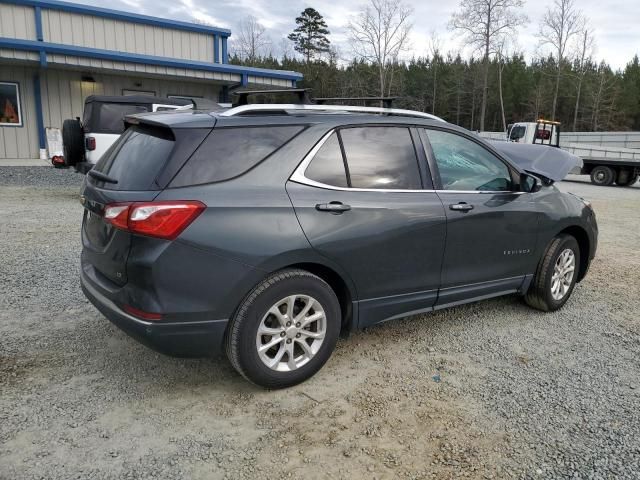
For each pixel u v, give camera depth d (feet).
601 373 11.59
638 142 75.41
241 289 9.50
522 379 11.19
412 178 11.87
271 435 8.92
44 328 12.87
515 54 250.98
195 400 9.96
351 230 10.61
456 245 12.40
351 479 7.88
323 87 196.13
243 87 58.44
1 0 48.62
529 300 15.34
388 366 11.62
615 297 17.16
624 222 33.42
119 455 8.25
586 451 8.70
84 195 10.69
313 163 10.50
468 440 8.93
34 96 50.60
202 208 9.08
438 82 225.76
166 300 8.94
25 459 8.04
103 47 54.24
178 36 58.39
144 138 10.22
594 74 212.84
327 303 10.55
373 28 165.99
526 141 70.59
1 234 22.40
